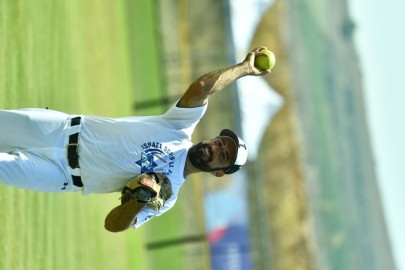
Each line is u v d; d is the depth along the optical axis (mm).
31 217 27250
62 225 32688
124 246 49188
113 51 62000
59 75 38594
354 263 98188
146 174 16359
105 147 16625
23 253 25344
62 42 40594
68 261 32781
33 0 33906
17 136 16781
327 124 100375
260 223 76125
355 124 115312
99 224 42062
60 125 16750
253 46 86438
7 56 27828
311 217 83375
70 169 16766
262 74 17531
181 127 17141
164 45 79500
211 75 16469
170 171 16969
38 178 16562
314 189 86938
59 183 16844
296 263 77938
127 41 72812
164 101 75938
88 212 39250
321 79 103625
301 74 92938
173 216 68562
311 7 107312
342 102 111875
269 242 76312
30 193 27375
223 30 82562
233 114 78375
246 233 74375
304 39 99438
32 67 32188
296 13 97875
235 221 73875
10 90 27750
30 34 32562
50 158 16688
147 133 16859
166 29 80125
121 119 16984
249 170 77438
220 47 81938
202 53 81375
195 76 80438
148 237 62844
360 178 110938
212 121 78375
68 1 43562
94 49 52438
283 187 80625
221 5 82938
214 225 72125
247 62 16969
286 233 78562
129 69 71438
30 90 31312
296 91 88562
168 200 17312
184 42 81125
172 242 63062
